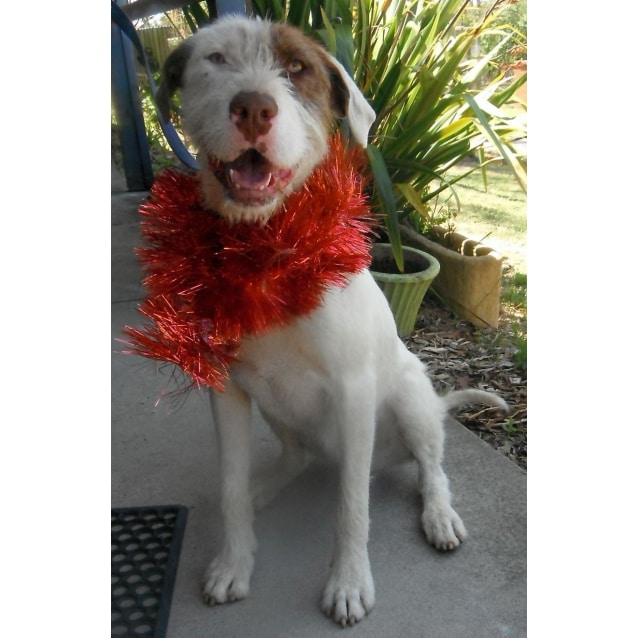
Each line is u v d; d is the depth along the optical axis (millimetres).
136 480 1119
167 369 1485
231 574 869
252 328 716
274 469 1078
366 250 763
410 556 926
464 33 1789
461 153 1808
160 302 744
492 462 1134
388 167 1721
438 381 1482
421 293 1615
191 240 733
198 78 717
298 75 737
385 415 1021
